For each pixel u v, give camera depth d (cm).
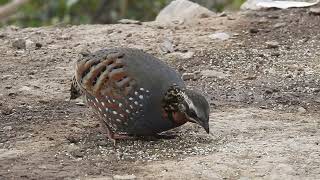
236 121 1218
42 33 1795
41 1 2200
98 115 1109
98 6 2342
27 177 991
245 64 1547
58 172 1010
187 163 1038
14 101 1331
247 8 1944
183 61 1566
